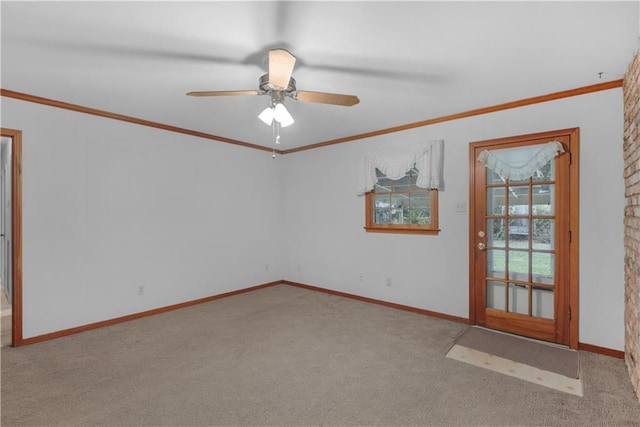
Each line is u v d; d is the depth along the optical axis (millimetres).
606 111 2664
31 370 2455
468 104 3150
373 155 4129
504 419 1893
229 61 2242
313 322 3516
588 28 1841
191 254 4176
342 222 4562
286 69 1822
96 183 3348
